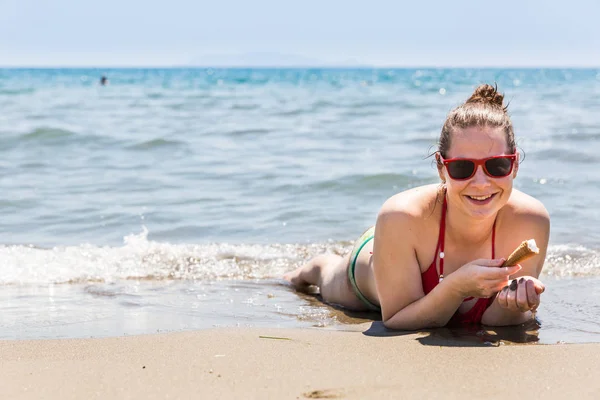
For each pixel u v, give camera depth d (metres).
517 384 2.42
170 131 13.77
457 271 3.12
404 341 3.06
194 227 6.37
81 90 36.69
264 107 21.33
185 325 3.60
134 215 6.80
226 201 7.37
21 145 11.20
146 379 2.54
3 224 6.46
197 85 47.56
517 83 51.00
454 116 3.11
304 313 3.94
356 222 6.47
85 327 3.56
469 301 3.42
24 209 7.04
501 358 2.75
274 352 2.87
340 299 4.11
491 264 3.08
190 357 2.81
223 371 2.61
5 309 3.98
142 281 4.77
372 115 17.58
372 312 3.98
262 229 6.28
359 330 3.38
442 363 2.69
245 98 27.27
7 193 7.74
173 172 9.06
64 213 6.88
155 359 2.79
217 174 8.86
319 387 2.41
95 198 7.55
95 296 4.33
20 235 6.09
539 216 3.37
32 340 3.15
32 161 9.84
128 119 16.97
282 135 13.10
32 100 25.69
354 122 15.59
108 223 6.53
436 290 3.20
